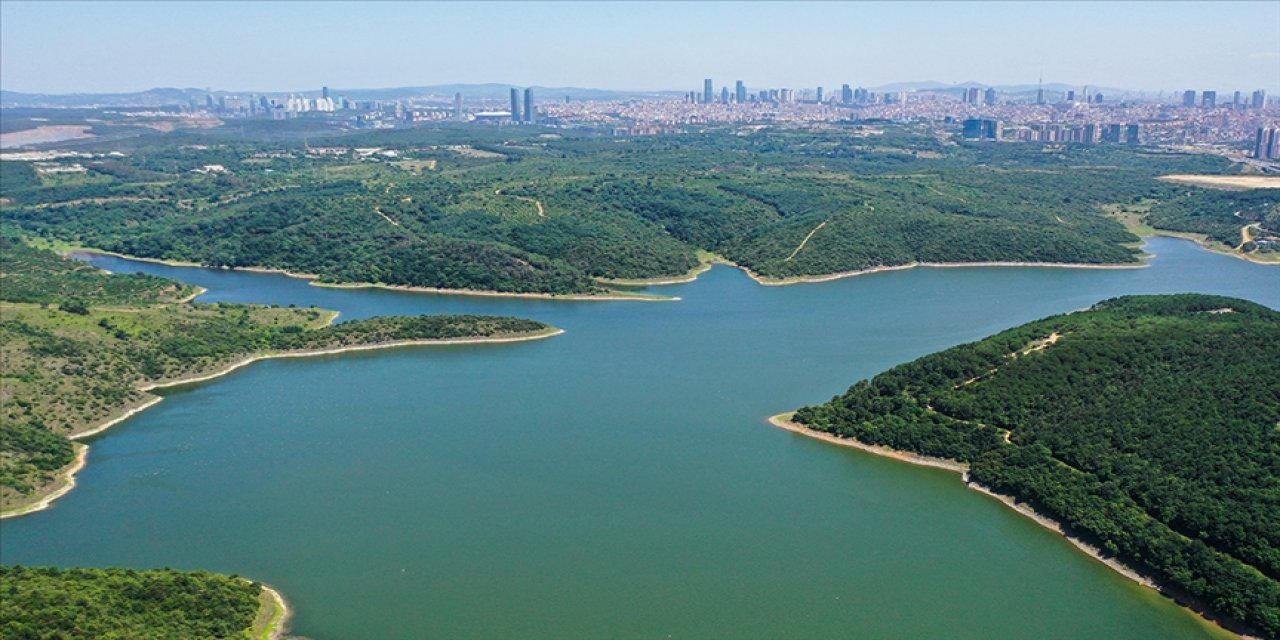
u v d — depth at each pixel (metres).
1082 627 157.38
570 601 164.50
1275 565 158.75
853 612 161.50
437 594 166.88
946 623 158.50
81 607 144.75
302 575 173.00
